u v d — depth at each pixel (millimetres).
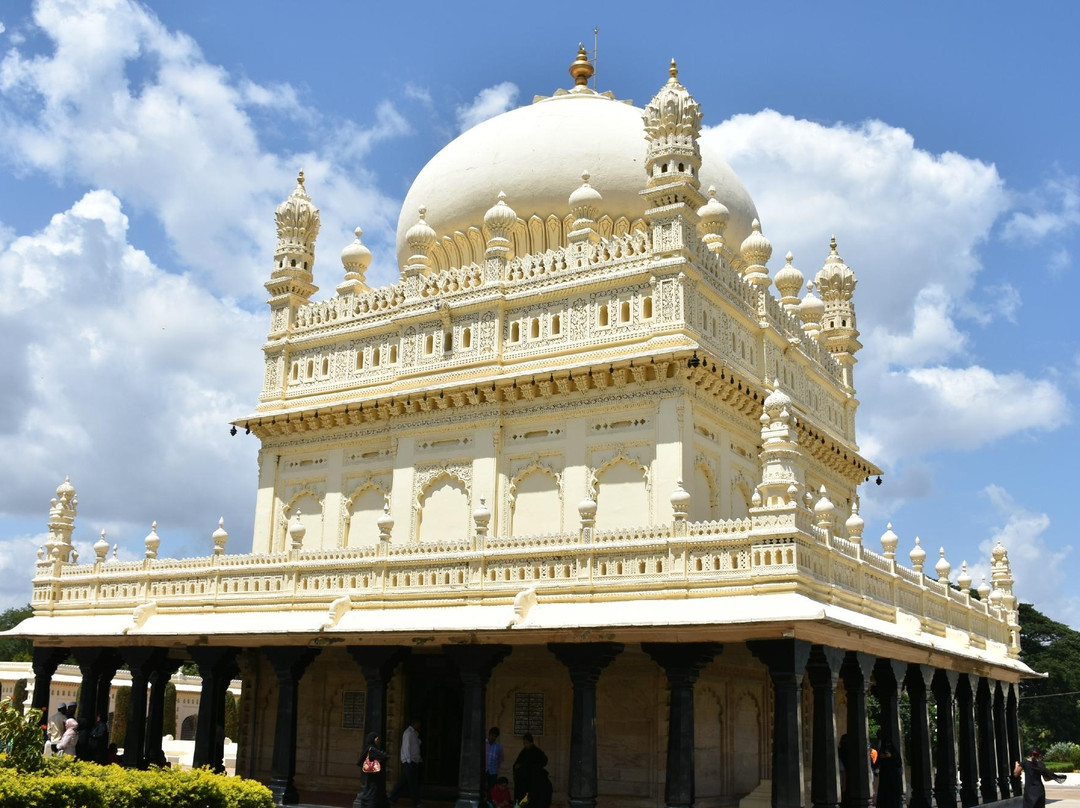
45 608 28734
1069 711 71625
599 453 25125
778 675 18047
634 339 25266
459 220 31688
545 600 21188
